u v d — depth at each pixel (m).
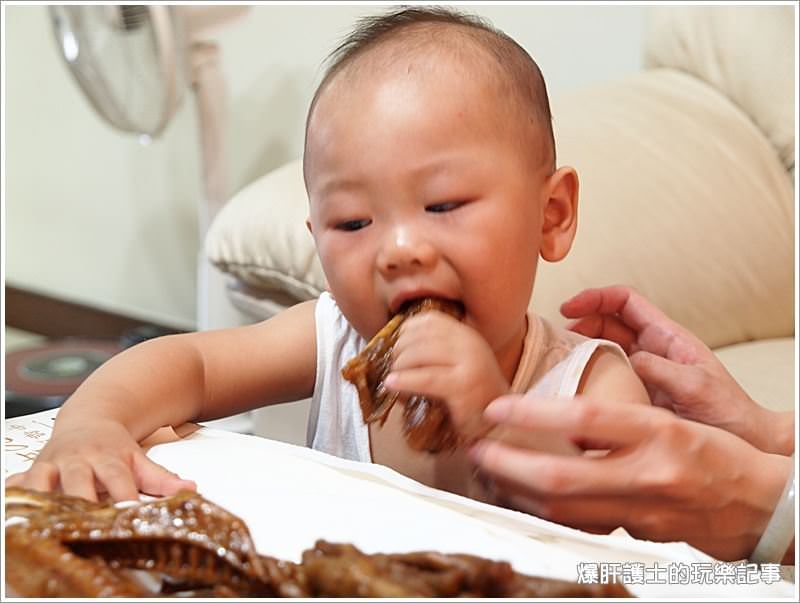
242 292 1.40
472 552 0.54
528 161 0.83
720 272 1.38
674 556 0.58
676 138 1.46
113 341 2.80
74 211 3.03
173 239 2.77
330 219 0.80
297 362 0.98
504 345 0.87
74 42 1.84
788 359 1.29
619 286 1.06
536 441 0.74
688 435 0.65
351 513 0.59
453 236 0.76
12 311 3.27
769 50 1.52
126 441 0.68
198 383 0.87
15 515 0.54
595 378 0.91
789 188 1.50
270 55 2.41
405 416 0.73
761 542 0.68
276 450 0.72
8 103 3.13
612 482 0.63
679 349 1.00
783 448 0.90
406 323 0.72
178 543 0.50
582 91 1.56
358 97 0.79
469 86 0.79
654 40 1.70
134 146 2.79
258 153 2.51
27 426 0.77
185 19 1.83
